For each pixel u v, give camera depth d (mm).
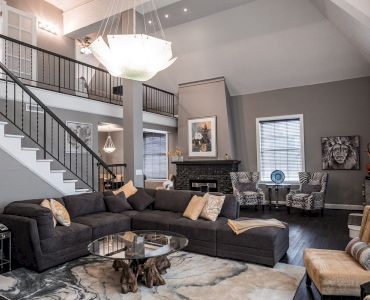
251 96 9109
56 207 4105
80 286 3160
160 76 9914
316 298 2875
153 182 10789
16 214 3859
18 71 7031
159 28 7750
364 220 3062
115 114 7863
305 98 8320
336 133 7898
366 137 7535
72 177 6840
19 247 3666
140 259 3049
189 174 9141
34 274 3490
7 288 3135
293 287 3100
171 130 10062
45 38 7906
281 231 3967
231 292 2990
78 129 6941
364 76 7590
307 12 6855
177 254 4180
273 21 7281
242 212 7387
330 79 7969
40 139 6281
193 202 4758
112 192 5496
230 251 3951
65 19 8195
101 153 12312
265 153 8953
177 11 6855
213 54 8617
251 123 9086
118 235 3803
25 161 4676
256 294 2947
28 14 7250
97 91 10344
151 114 9023
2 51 6727
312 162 8180
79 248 4027
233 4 6656
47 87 7949
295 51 7719
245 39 7918
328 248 4426
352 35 6105
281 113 8648
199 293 2969
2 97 5707
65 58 6812
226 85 9203
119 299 2865
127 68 3543
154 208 5445
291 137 8594
